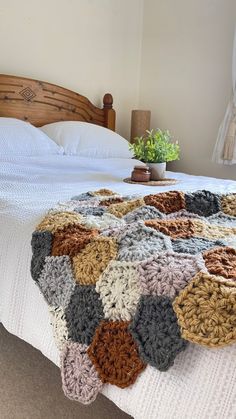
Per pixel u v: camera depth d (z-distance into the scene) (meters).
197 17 2.62
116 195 1.26
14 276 0.98
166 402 0.64
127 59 2.96
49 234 0.93
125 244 0.81
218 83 2.55
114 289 0.73
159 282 0.67
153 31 2.91
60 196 1.28
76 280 0.81
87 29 2.68
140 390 0.67
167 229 0.89
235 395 0.58
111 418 1.07
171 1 2.76
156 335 0.65
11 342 1.41
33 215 1.05
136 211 1.02
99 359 0.73
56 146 2.16
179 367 0.64
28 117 2.41
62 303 0.82
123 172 2.03
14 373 1.24
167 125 2.91
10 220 1.07
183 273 0.67
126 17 2.88
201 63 2.64
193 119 2.74
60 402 1.13
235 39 2.32
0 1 2.24
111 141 2.42
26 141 2.02
